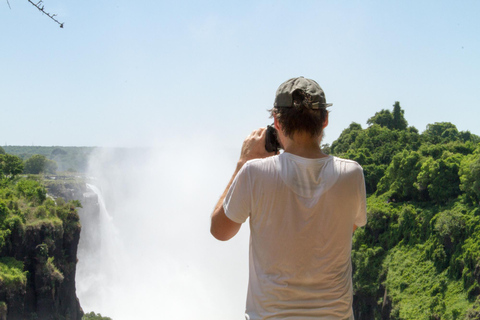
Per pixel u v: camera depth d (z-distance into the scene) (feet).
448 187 260.01
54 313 217.77
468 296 199.93
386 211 279.90
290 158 10.75
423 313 210.59
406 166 291.58
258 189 10.53
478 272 196.75
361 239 284.20
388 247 268.00
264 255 10.56
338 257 10.54
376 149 374.02
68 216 251.19
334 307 10.44
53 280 215.51
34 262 214.48
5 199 228.02
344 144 425.28
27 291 207.62
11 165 317.22
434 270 230.07
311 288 10.41
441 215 235.81
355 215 10.94
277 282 10.43
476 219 215.51
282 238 10.39
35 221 222.28
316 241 10.38
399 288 235.40
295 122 10.86
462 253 213.05
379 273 256.11
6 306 181.68
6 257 202.49
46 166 523.70
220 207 11.12
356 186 10.77
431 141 378.12
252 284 10.84
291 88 11.00
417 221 257.55
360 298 261.85
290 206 10.41
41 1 24.34
